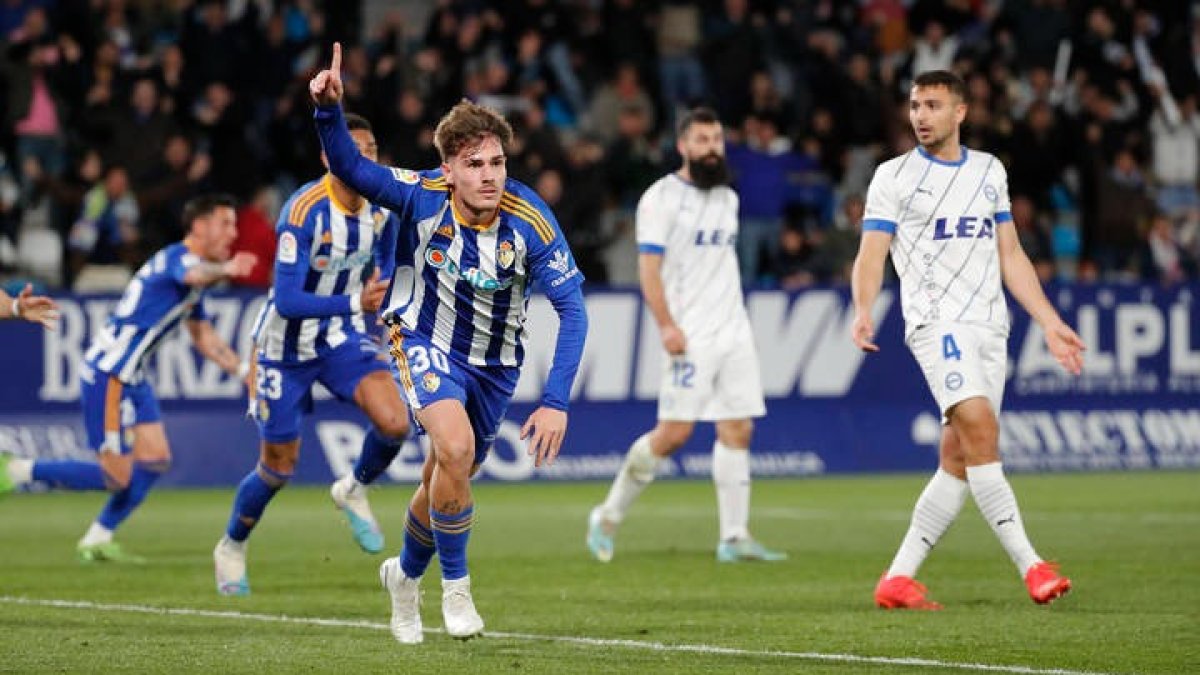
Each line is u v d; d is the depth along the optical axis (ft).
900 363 167.12
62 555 103.09
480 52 196.24
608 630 69.41
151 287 98.22
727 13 207.31
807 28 213.05
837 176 193.77
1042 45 213.46
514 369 62.28
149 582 88.17
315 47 192.13
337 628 69.92
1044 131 192.75
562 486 153.89
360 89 179.83
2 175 180.34
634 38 202.59
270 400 82.94
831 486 153.28
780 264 180.45
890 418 166.50
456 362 61.11
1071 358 74.33
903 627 69.87
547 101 196.44
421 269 60.34
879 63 211.82
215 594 82.64
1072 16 215.10
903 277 76.18
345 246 83.30
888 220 76.02
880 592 76.59
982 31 220.84
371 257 84.74
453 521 59.98
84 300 151.33
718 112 198.59
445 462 58.90
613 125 202.08
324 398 156.15
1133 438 169.58
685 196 98.89
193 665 59.82
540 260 60.03
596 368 159.74
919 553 76.74
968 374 73.92
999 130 192.13
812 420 164.14
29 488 157.07
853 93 197.06
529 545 107.55
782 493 146.61
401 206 59.67
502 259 59.72
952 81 75.61
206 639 66.49
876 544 107.76
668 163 188.96
